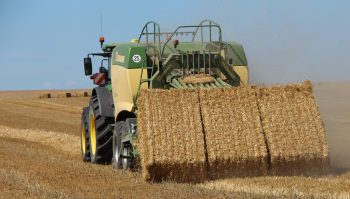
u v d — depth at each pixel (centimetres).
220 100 1980
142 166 1930
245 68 2288
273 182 1788
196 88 2009
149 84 2203
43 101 9181
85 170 2198
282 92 2030
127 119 2167
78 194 1680
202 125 1958
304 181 1798
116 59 2347
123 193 1697
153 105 1947
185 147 1928
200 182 1948
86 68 2750
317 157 2012
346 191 1631
